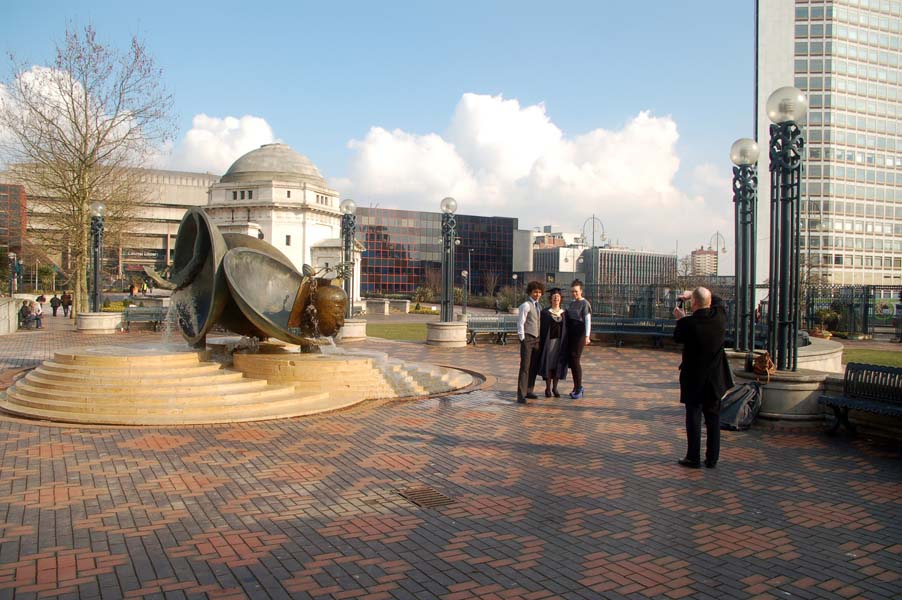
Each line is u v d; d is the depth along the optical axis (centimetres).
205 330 1247
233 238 1388
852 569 452
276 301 1317
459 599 399
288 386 1128
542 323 1152
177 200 10062
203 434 855
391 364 1327
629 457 754
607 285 2652
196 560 451
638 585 423
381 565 448
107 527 512
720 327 709
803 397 898
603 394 1216
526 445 810
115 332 2541
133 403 963
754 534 516
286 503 579
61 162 3019
